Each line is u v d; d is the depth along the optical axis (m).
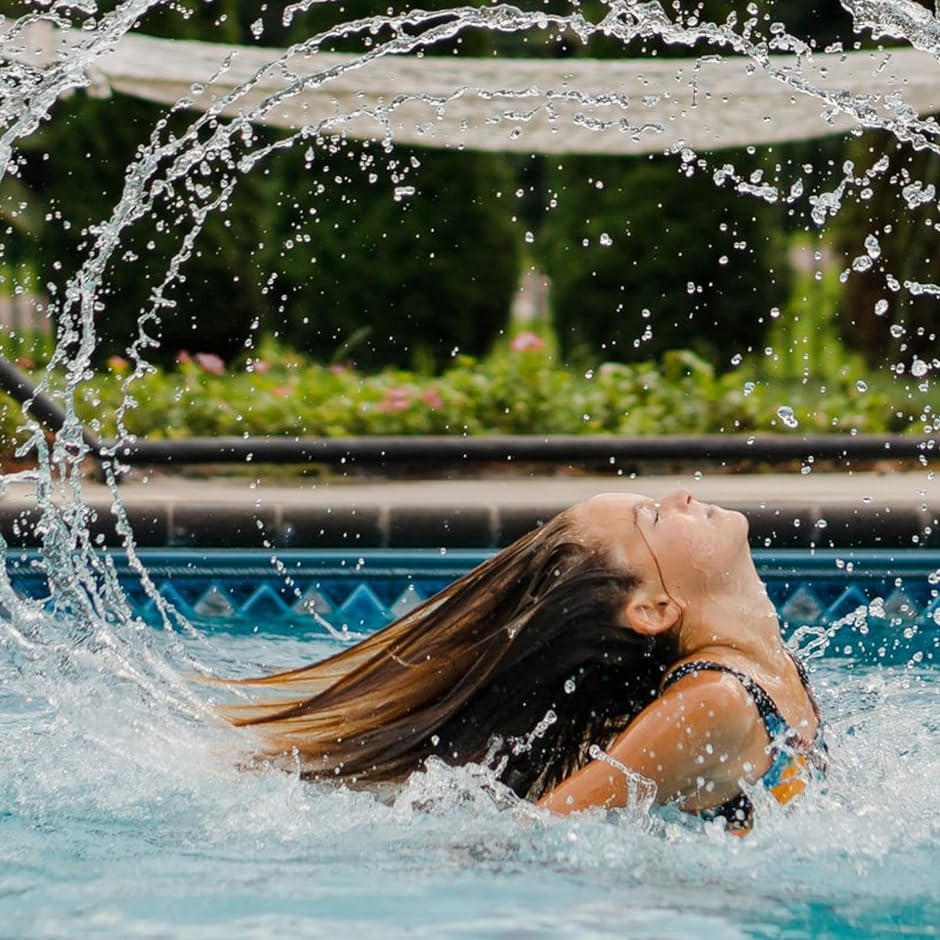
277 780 11.55
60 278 34.97
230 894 8.96
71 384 15.63
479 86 26.48
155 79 26.56
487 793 10.84
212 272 35.47
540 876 9.31
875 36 15.48
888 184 36.38
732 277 35.81
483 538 20.62
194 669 15.99
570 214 36.19
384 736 11.62
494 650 11.24
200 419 30.12
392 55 26.45
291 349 36.09
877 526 20.14
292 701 12.59
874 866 9.62
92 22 16.56
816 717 11.10
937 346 36.50
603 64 26.80
